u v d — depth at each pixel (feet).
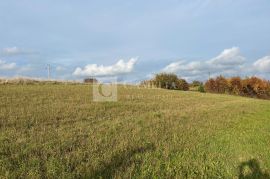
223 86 331.16
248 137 46.93
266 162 33.55
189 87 374.63
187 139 42.91
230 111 85.20
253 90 326.03
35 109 61.31
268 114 84.94
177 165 31.01
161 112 72.74
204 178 28.19
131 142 38.34
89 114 61.26
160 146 37.47
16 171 26.40
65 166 28.09
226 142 42.57
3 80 128.77
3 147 33.17
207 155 35.14
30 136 38.78
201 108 89.45
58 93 97.71
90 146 35.17
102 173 27.22
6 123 46.16
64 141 36.83
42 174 26.11
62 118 54.29
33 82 140.05
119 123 52.70
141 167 29.25
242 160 33.78
